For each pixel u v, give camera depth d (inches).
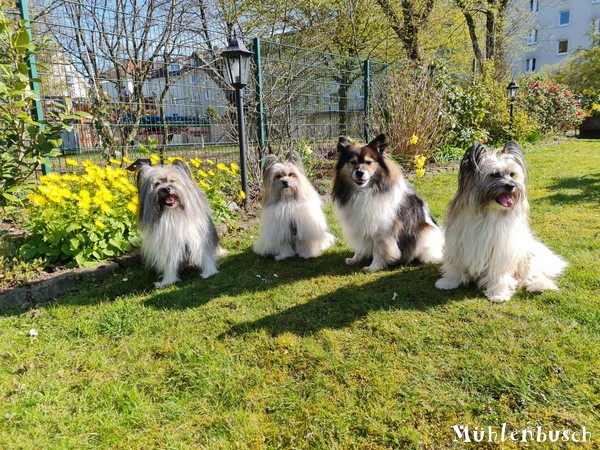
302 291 142.6
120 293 145.8
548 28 1411.2
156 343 112.3
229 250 191.6
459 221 132.0
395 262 165.5
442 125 390.0
